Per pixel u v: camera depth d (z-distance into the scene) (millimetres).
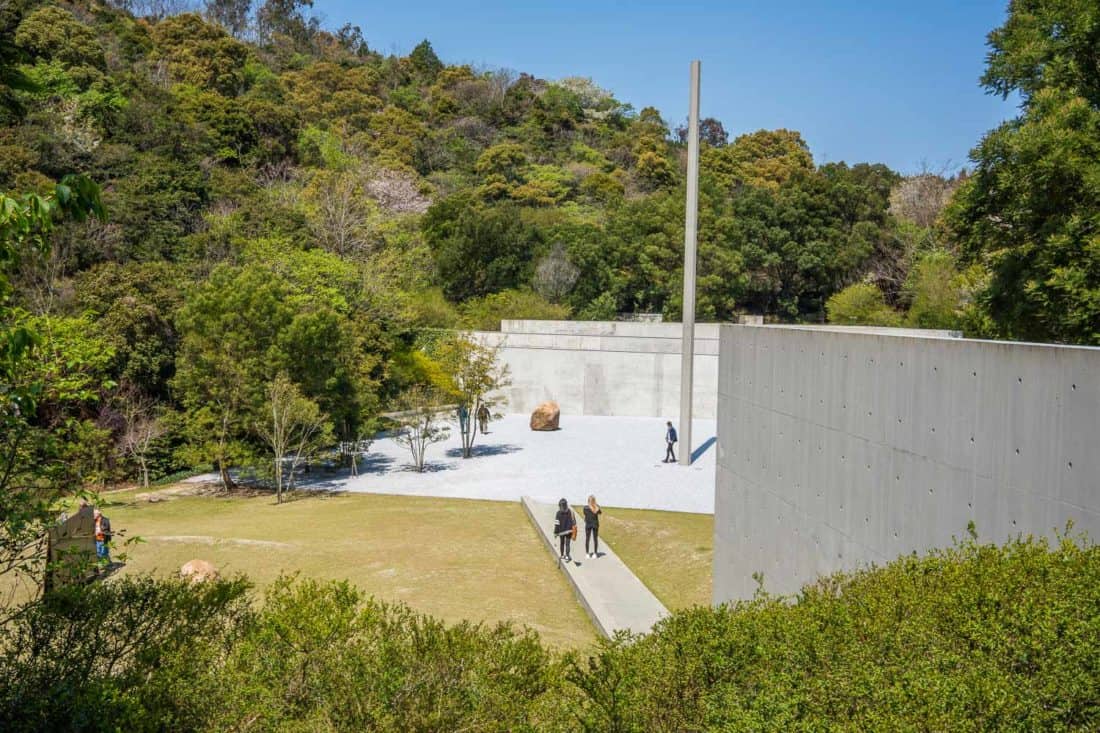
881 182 63250
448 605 13227
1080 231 13602
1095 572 4996
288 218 38688
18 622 5973
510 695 5406
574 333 38875
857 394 9594
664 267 52781
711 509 21797
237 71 67438
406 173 63062
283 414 23297
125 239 34219
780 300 54969
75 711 4980
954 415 7961
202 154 46719
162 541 16562
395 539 17578
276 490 24625
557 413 34906
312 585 6473
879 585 5836
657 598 14336
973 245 16531
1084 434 6418
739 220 53844
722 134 106188
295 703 5230
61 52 44375
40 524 6289
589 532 16094
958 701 3715
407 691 5199
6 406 5871
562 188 69125
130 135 43312
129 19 66750
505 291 49531
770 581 11695
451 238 52750
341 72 83438
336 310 32875
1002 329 16141
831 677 4227
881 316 41625
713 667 4953
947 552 7043
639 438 32938
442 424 35406
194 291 25938
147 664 5648
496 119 85875
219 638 6172
